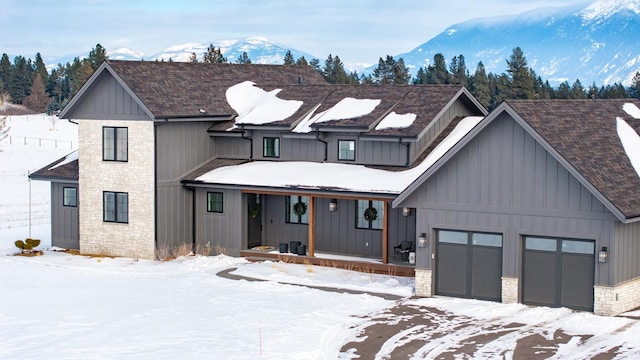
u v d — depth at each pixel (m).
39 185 60.47
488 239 24.42
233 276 28.41
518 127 23.42
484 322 22.09
